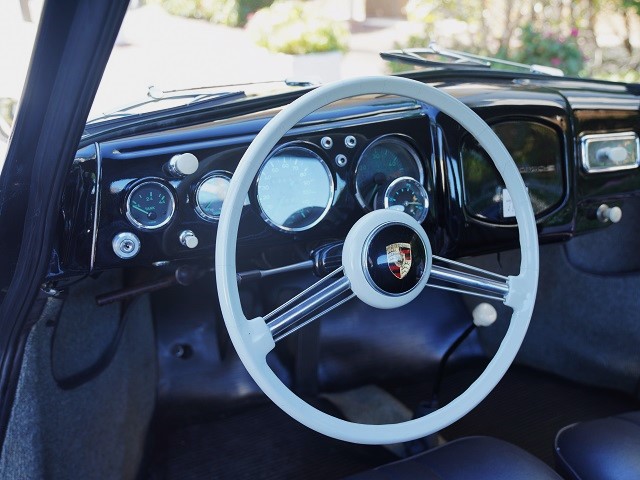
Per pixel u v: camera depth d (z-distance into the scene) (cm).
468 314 233
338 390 220
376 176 136
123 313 177
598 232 205
